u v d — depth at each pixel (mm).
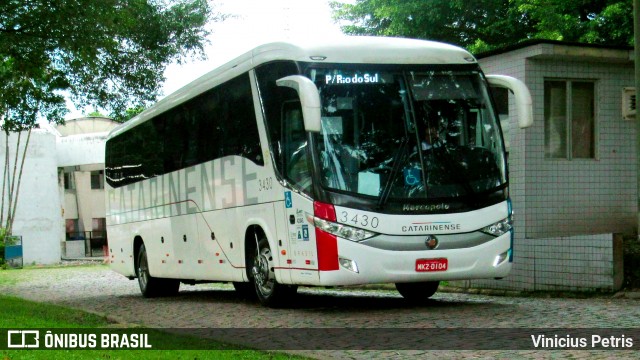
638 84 14742
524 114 12898
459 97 12977
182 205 17688
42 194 57031
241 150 14672
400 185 12352
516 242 16328
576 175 17109
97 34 18688
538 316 11406
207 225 16422
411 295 15336
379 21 34750
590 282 14406
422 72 12930
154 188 19406
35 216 56688
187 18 21891
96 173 64375
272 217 13570
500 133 13125
